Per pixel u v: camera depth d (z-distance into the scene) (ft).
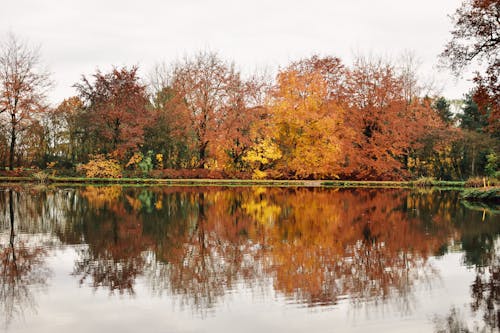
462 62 70.59
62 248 37.63
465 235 44.11
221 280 28.84
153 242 40.14
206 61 135.33
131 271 30.83
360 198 83.25
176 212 59.52
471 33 69.00
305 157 131.23
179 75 138.72
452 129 141.49
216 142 128.26
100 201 72.08
